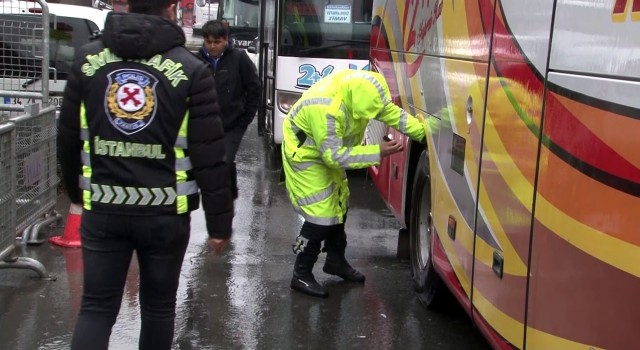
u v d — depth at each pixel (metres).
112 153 3.45
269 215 8.40
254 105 7.34
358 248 7.25
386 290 6.03
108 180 3.47
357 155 5.36
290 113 5.77
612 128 2.61
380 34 7.48
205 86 3.46
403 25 6.43
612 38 2.63
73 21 9.81
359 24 10.79
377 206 9.12
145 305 3.70
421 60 5.72
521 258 3.38
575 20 2.92
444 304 5.53
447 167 4.82
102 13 10.14
